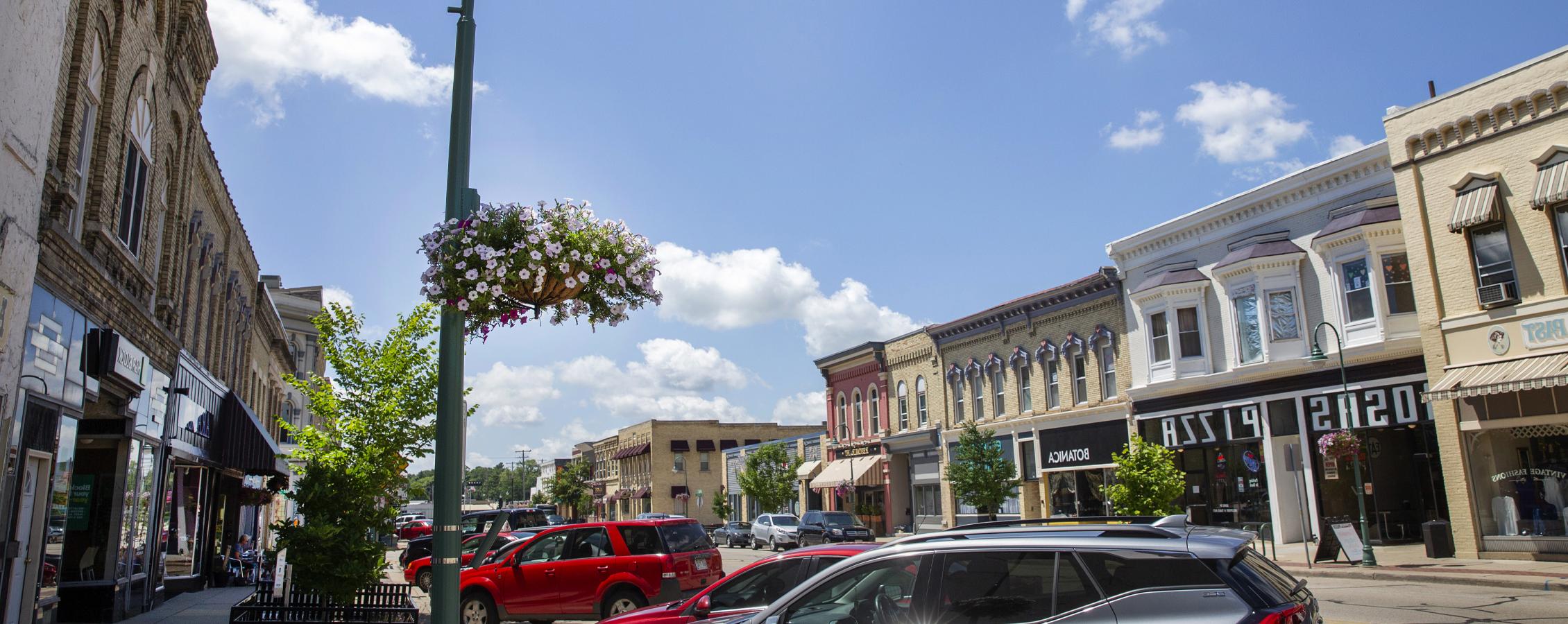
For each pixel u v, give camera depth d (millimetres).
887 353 42875
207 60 18250
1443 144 20344
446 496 5969
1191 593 4613
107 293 12633
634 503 76000
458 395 6160
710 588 8469
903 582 5422
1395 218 22062
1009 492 32469
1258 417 25281
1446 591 15375
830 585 5551
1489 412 19219
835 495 46156
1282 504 24531
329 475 12289
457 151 6367
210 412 20562
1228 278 26125
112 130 12672
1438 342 20297
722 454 65812
